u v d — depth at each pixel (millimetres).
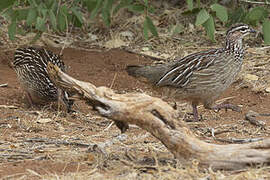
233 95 13742
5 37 16906
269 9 16344
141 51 16609
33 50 13086
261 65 15258
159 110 8000
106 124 11500
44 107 12633
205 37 17172
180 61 11977
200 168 7906
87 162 8438
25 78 12711
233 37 11898
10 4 13977
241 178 7422
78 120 11766
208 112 12797
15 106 12445
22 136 10273
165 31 17562
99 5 15555
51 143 9664
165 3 18953
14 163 8523
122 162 8289
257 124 11211
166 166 7957
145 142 9773
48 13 14820
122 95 8188
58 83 8367
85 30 17719
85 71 15102
